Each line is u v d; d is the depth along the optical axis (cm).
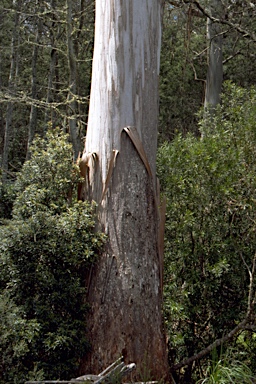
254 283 538
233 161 546
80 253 467
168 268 561
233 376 483
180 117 1662
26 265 459
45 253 459
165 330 516
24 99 922
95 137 519
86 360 472
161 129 1645
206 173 545
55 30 1293
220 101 1291
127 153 504
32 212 482
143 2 520
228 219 560
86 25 1303
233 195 544
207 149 548
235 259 549
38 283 459
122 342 468
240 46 1569
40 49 1564
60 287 460
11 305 434
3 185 646
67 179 505
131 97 510
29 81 1585
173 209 555
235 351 552
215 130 599
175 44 1502
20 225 459
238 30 1146
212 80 1294
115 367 429
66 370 448
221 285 552
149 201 506
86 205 489
